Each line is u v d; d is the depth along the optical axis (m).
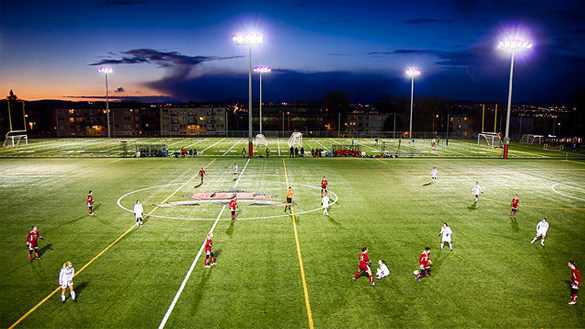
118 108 127.56
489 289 15.43
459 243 20.61
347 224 23.83
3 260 17.95
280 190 33.47
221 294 14.80
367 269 15.80
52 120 165.75
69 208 27.12
